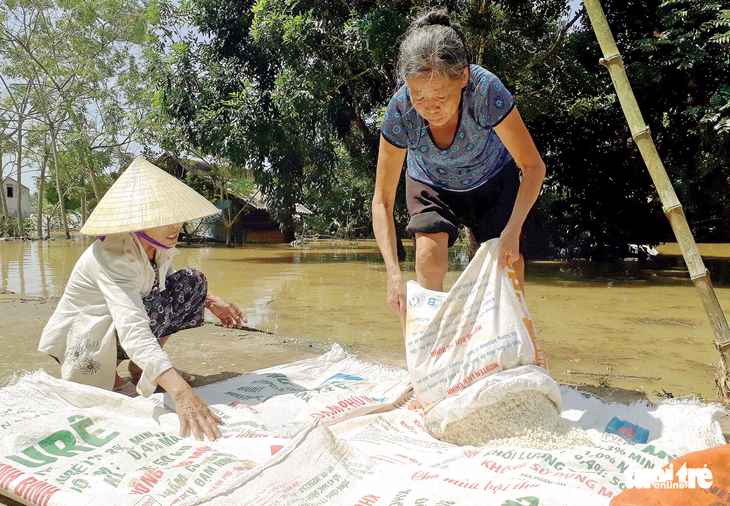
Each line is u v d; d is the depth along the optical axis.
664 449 1.63
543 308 5.44
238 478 1.44
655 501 1.26
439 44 1.79
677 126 9.91
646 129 2.19
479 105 1.96
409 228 2.28
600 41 2.21
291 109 10.81
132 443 1.73
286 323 4.54
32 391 2.07
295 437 1.61
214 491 1.38
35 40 20.58
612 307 5.50
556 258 11.81
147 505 1.36
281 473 1.48
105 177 23.30
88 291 2.28
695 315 5.03
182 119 12.16
